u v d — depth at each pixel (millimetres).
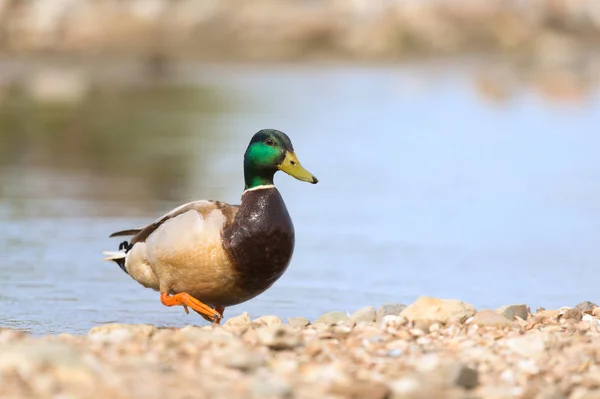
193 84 34719
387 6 47281
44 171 18750
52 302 9727
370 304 10039
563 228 14195
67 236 13156
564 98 31734
